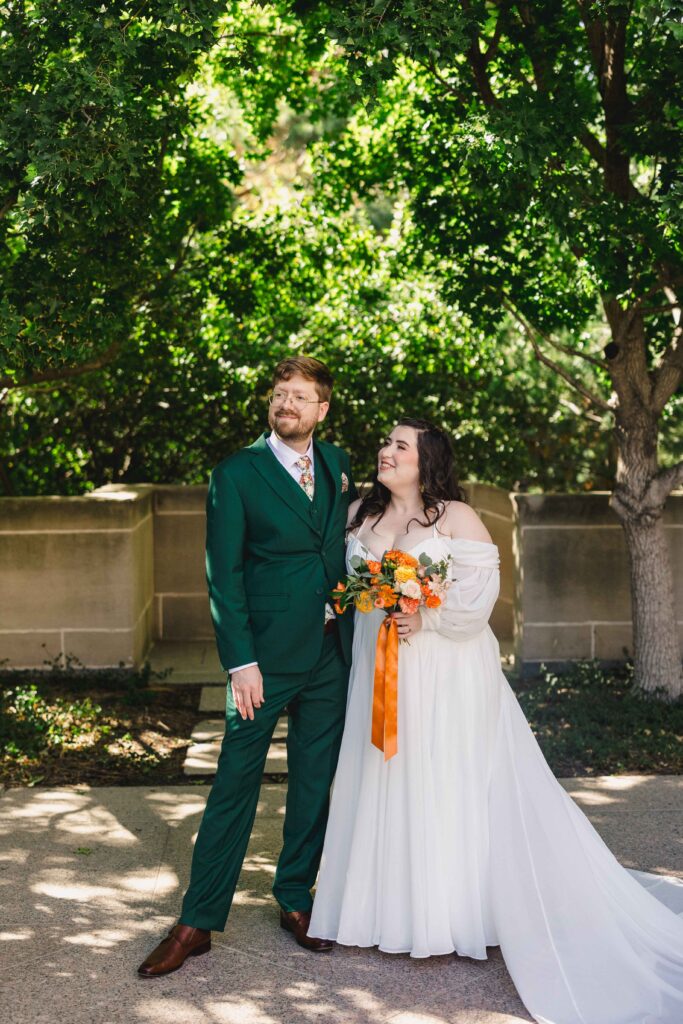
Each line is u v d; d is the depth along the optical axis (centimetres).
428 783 331
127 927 353
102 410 848
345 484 361
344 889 340
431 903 329
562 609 717
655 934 333
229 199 736
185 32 430
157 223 646
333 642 355
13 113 425
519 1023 299
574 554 715
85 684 673
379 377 854
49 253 554
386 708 326
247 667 335
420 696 333
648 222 522
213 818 337
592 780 501
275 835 441
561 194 511
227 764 338
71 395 837
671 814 457
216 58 630
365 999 310
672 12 380
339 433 861
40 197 449
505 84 596
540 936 323
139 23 534
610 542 716
